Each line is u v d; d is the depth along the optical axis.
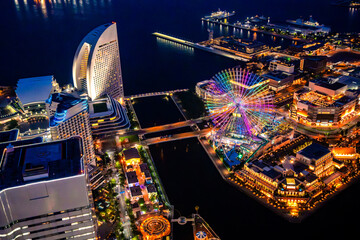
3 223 179.12
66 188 183.50
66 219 192.38
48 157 199.75
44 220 189.00
